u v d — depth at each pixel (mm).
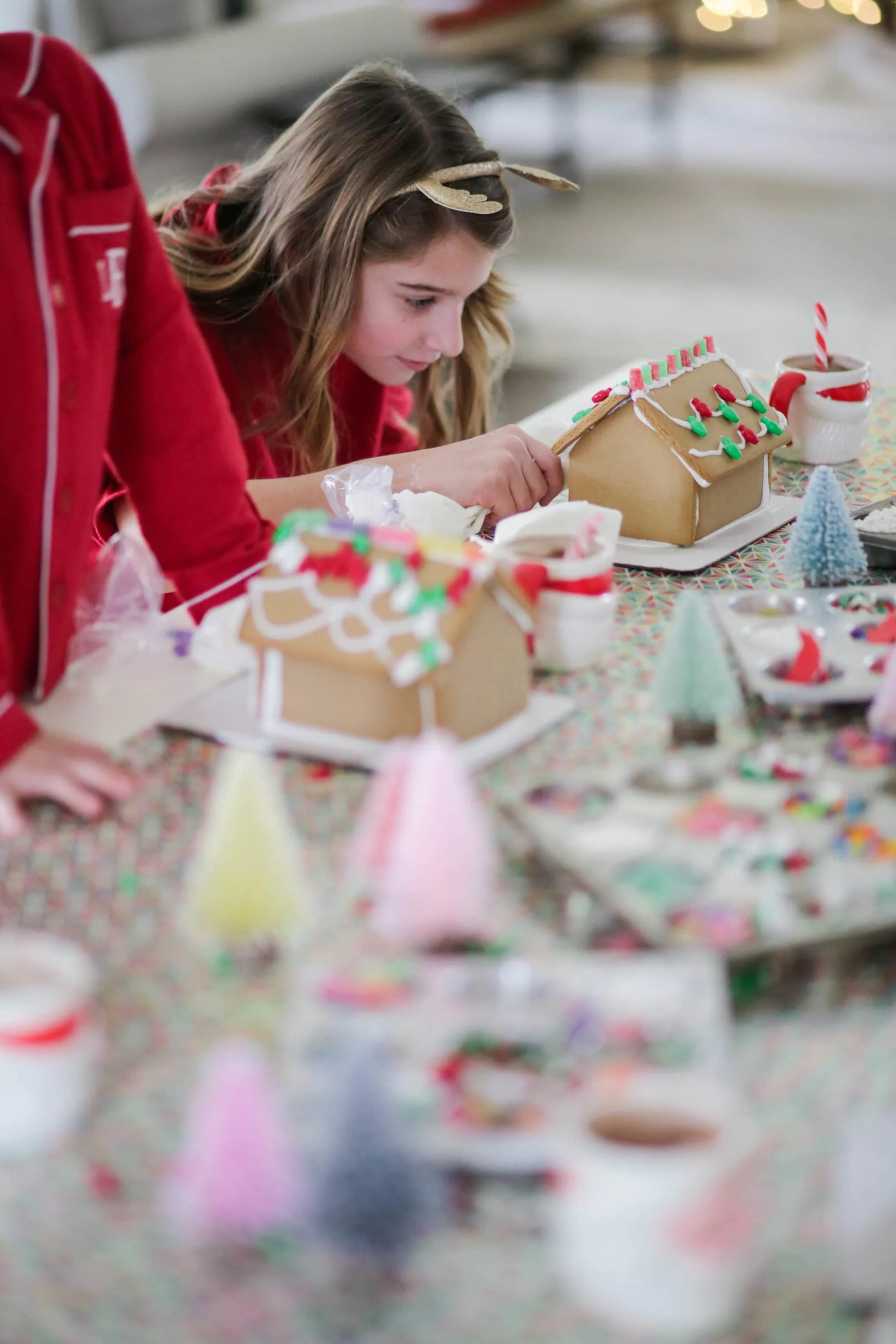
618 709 1140
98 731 1139
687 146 6883
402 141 1703
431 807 853
